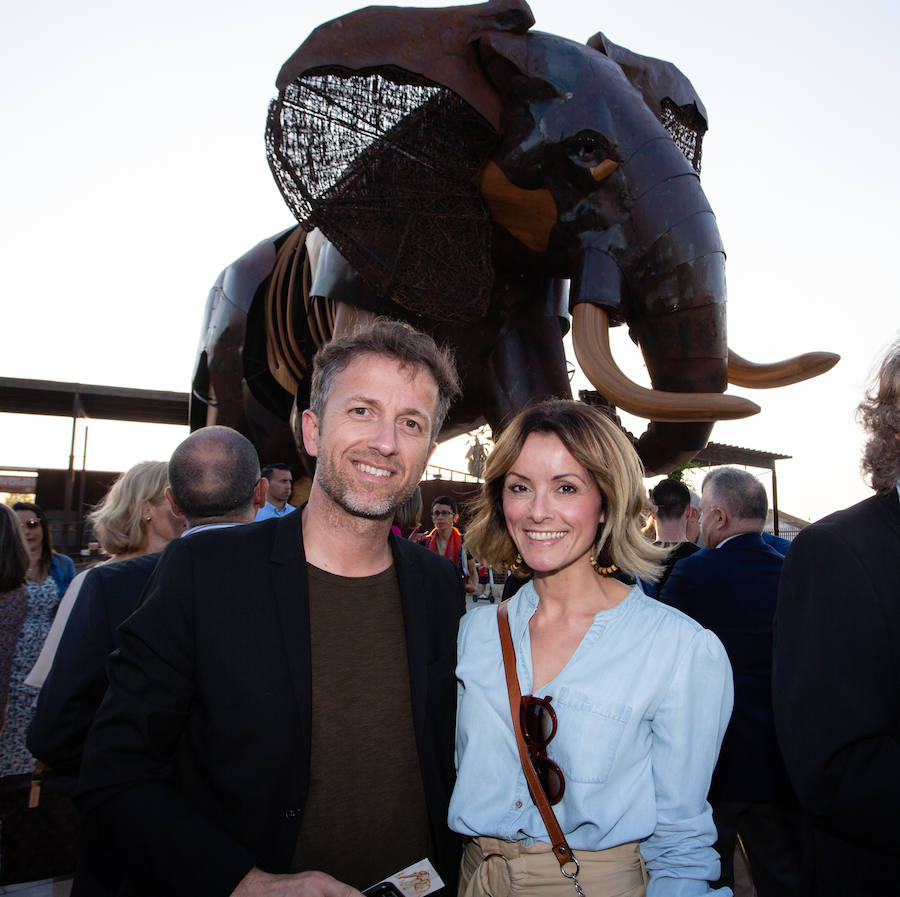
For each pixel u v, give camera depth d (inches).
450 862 71.4
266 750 63.6
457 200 160.6
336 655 69.7
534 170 151.0
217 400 271.3
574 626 71.0
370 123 163.2
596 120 146.2
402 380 70.4
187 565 68.3
